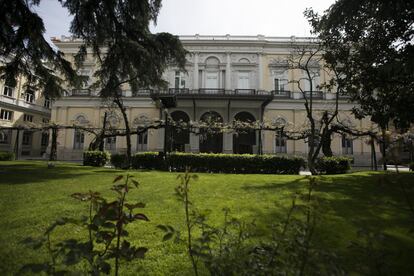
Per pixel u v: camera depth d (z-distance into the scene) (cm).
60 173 880
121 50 1146
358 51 909
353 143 2475
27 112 3012
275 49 2758
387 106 848
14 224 351
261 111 2469
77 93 2652
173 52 1272
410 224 357
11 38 969
